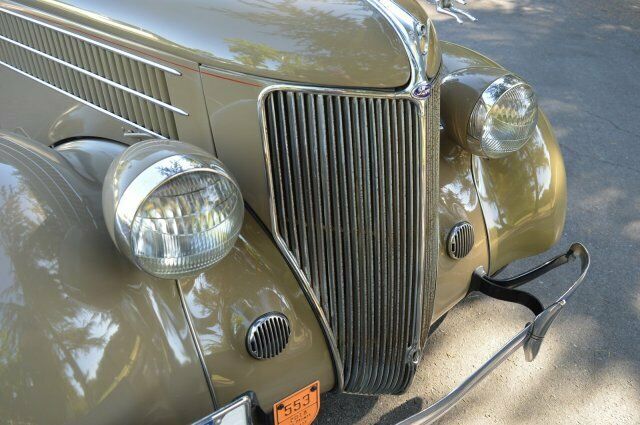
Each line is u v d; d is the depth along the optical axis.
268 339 1.61
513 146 2.06
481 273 2.13
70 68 2.12
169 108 1.83
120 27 1.85
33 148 1.66
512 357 2.50
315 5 1.67
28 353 1.34
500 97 1.99
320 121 1.60
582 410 2.29
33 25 2.20
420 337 1.96
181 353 1.50
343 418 2.23
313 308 1.76
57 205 1.49
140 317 1.46
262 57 1.61
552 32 6.43
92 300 1.41
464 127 2.03
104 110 2.07
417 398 2.31
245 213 1.76
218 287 1.60
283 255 1.73
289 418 1.70
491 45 6.04
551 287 2.86
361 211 1.70
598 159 4.03
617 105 4.81
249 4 1.69
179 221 1.38
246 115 1.66
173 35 1.74
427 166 1.74
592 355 2.52
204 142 1.81
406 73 1.61
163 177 1.36
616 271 2.98
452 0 2.11
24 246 1.41
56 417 1.35
